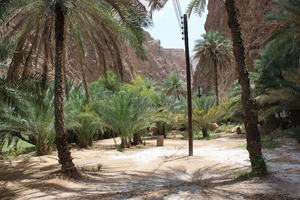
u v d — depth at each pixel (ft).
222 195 14.38
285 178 17.30
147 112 55.83
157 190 16.98
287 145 34.50
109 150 46.68
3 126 34.91
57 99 24.71
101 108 51.21
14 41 27.53
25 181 22.33
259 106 54.24
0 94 24.93
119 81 31.35
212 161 27.71
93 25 29.35
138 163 30.42
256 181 16.96
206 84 180.24
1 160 35.73
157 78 293.43
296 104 43.06
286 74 41.98
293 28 43.98
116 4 24.91
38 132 40.37
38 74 29.53
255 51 102.83
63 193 17.75
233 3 21.52
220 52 101.35
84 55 33.09
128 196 15.83
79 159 35.91
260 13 111.75
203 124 67.82
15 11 23.73
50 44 29.94
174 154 35.99
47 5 22.34
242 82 20.21
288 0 43.65
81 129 51.88
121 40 28.32
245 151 33.17
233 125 87.25
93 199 15.67
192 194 15.14
